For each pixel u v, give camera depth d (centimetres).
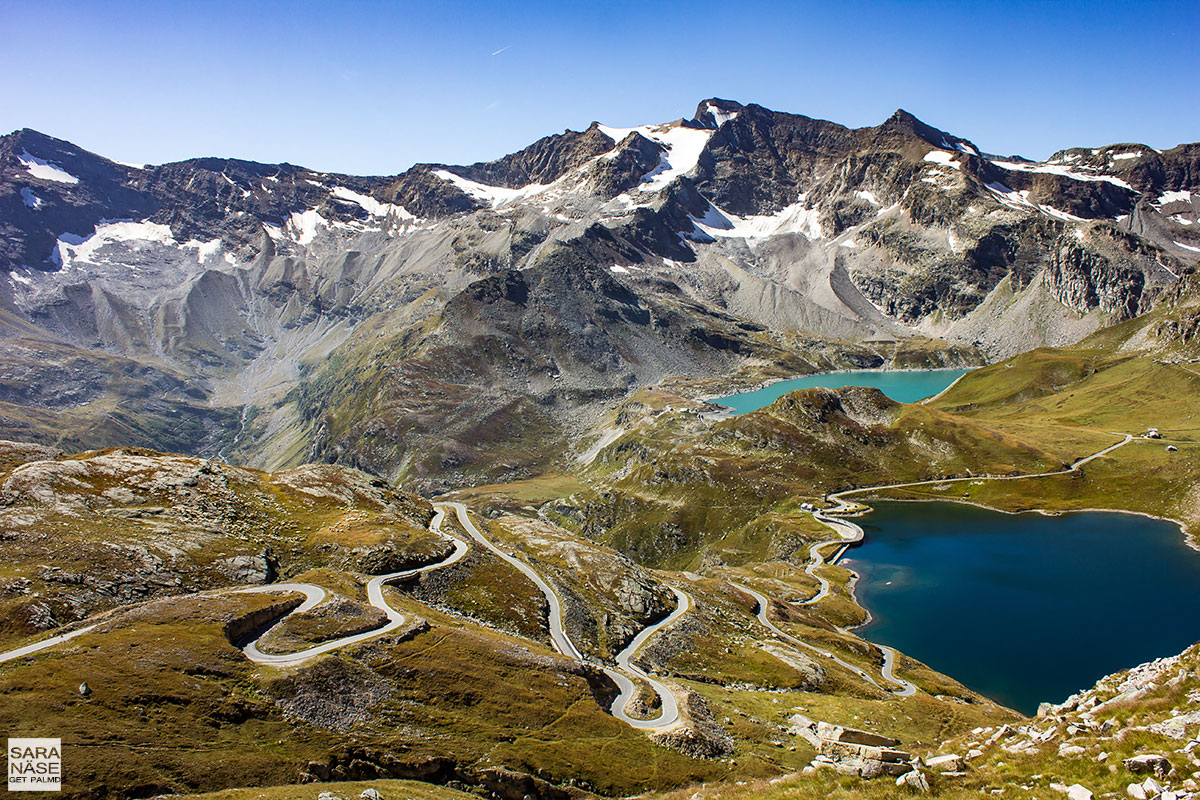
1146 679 5297
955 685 15688
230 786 6322
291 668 8481
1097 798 3759
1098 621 19838
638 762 8375
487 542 17738
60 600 10400
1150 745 4034
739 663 14325
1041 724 5566
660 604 16725
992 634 19475
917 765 4966
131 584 11531
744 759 8888
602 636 14388
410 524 17600
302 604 10975
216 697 7581
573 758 8156
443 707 8731
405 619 10981
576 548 18838
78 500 14138
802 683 13575
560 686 9894
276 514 16300
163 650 8325
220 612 10019
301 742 7250
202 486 16300
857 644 17625
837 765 5481
